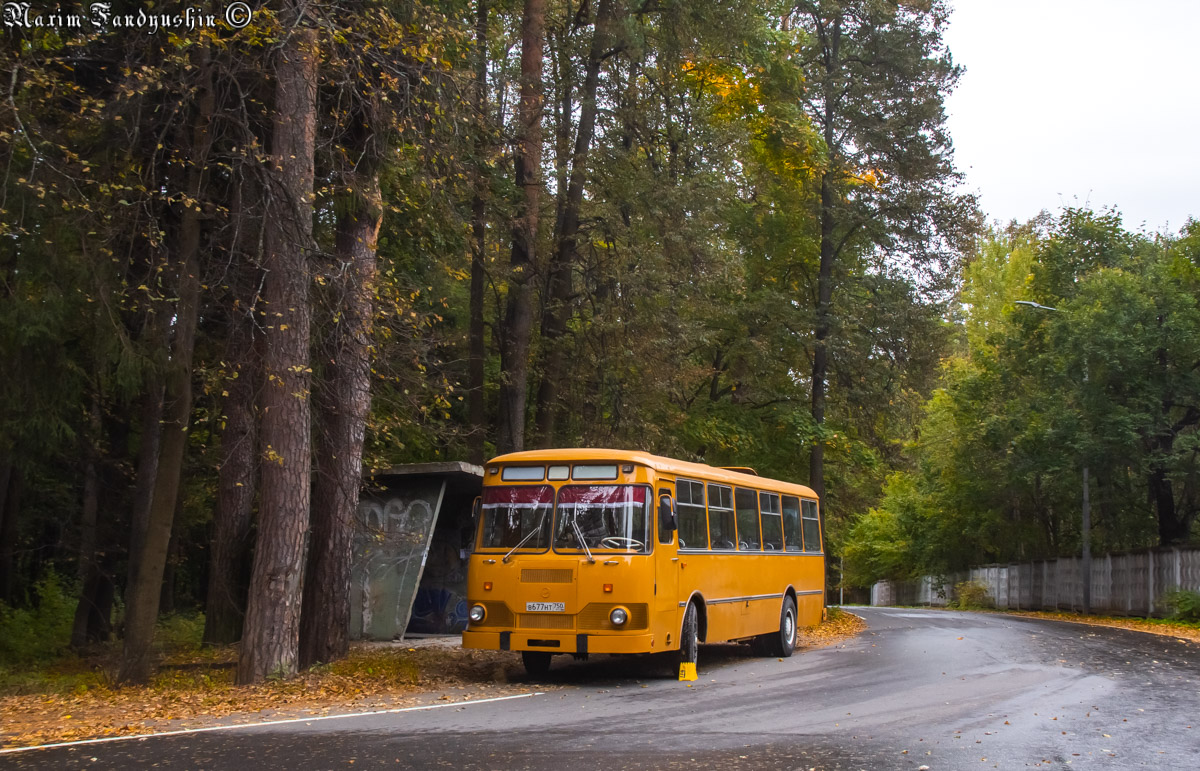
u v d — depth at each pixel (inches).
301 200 555.5
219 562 784.3
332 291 593.9
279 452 555.5
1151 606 1357.0
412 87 632.4
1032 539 1934.1
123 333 567.2
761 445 1323.8
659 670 641.6
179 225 622.2
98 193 560.7
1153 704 461.1
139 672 557.0
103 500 895.7
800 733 387.5
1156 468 1330.0
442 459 1072.2
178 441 567.8
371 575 841.5
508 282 956.6
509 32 1035.9
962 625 1108.5
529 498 592.4
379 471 767.7
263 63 572.1
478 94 781.9
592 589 564.7
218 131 592.1
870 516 2669.8
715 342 1216.8
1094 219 1604.3
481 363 1085.1
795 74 1173.1
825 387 1378.0
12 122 522.9
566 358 998.4
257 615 551.8
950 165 1311.5
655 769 319.9
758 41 1050.7
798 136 1167.6
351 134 651.5
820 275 1348.4
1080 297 1416.1
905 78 1301.7
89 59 570.3
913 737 377.7
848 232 1349.7
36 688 567.2
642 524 576.7
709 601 650.2
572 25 1016.9
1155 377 1309.1
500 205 911.0
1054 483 1557.6
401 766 325.1
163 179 602.2
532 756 341.4
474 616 582.6
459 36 639.8
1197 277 1349.7
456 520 936.9
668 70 1008.9
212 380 634.8
